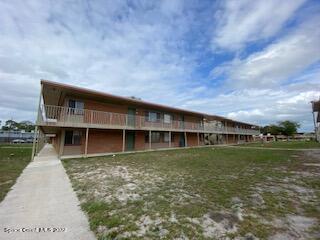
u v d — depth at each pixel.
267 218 3.38
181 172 7.49
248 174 7.06
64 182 6.05
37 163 9.98
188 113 24.20
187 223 3.20
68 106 13.41
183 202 4.20
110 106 16.23
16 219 3.40
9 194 4.84
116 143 16.41
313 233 2.85
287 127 54.75
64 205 4.10
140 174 7.14
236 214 3.56
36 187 5.49
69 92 13.22
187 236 2.78
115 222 3.22
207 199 4.39
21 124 67.81
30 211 3.77
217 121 32.69
